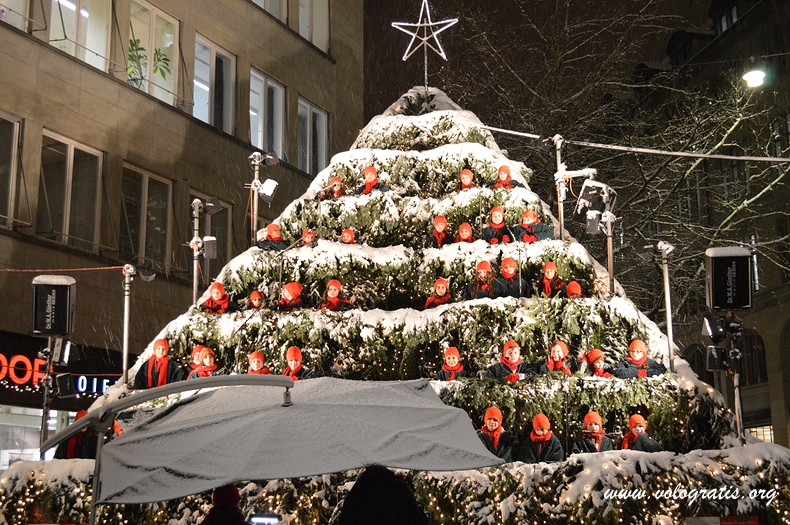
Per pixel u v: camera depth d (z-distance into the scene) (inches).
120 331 824.3
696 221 1179.9
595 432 453.7
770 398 1337.4
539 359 506.3
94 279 802.8
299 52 1119.0
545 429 444.1
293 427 212.1
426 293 562.9
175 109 911.0
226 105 1004.6
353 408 226.1
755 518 396.8
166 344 509.7
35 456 769.6
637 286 895.1
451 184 640.4
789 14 1277.1
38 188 760.3
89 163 819.4
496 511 411.5
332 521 419.8
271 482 438.0
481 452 220.5
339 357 526.6
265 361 514.6
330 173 644.7
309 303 563.2
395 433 214.5
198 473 198.5
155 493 198.5
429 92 749.3
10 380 716.0
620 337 507.2
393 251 570.9
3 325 716.7
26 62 759.1
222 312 542.9
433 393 261.9
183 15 940.0
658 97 1114.7
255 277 560.7
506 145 907.4
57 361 523.5
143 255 864.9
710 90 1457.9
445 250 565.0
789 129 1269.7
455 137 680.4
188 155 924.0
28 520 445.7
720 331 449.1
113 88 842.2
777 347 1320.1
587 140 900.6
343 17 1219.2
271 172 1044.5
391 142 695.1
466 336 510.0
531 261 546.3
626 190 968.3
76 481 446.9
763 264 1332.4
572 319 501.0
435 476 423.5
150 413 343.6
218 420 220.1
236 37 1016.2
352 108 1219.2
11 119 748.0
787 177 1235.9
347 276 566.9
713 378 1494.8
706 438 485.7
